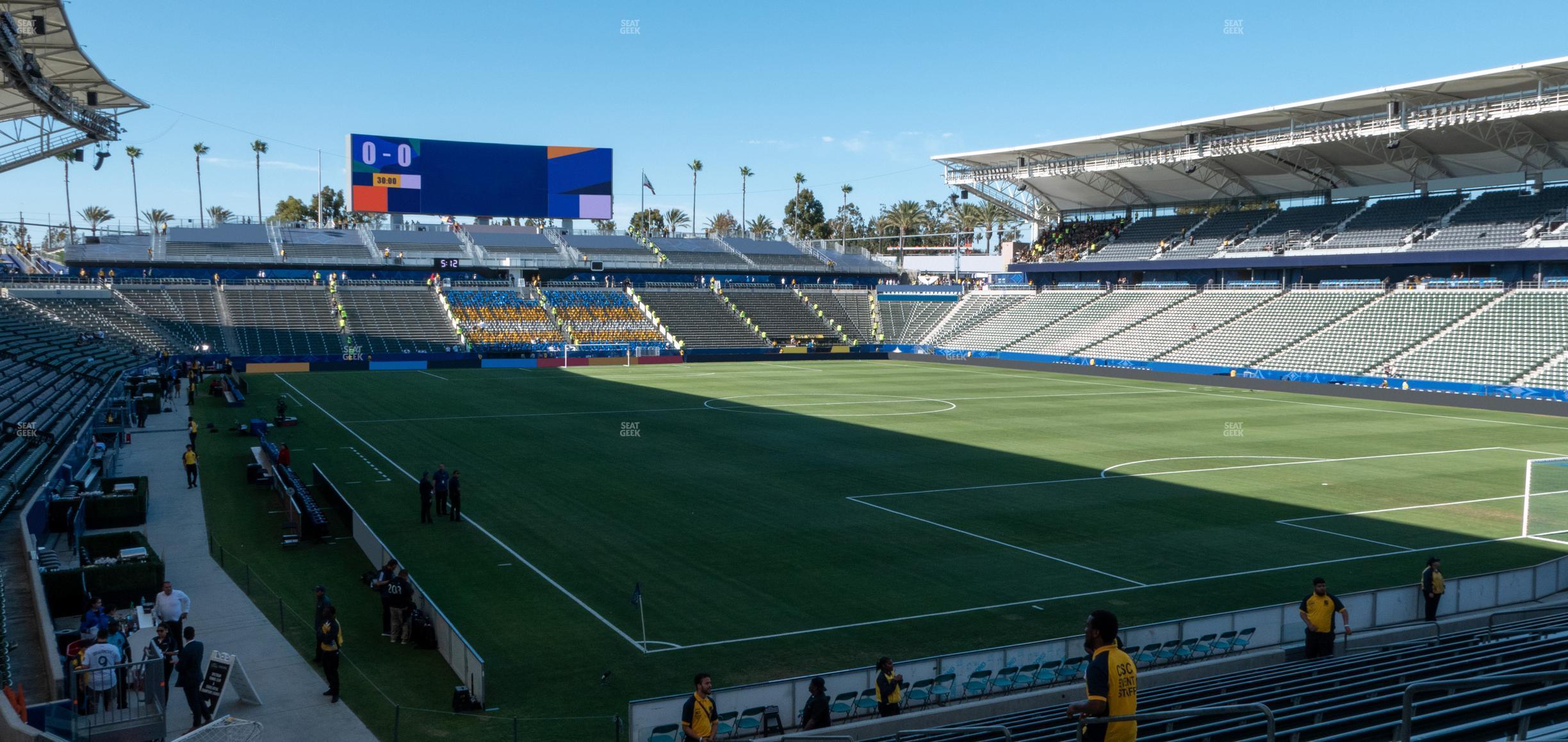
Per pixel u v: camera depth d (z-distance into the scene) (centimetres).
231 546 3130
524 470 4284
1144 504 3684
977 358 10319
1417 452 4816
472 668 2000
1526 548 3102
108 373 6188
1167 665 2031
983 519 3453
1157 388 7806
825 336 11444
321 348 9300
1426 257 7894
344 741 1802
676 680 2100
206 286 9794
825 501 3719
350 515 3253
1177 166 9475
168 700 1953
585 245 12338
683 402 6719
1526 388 6297
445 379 8269
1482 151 7862
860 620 2461
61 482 3216
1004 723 1539
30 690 1723
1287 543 3161
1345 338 7838
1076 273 10988
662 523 3388
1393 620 2239
